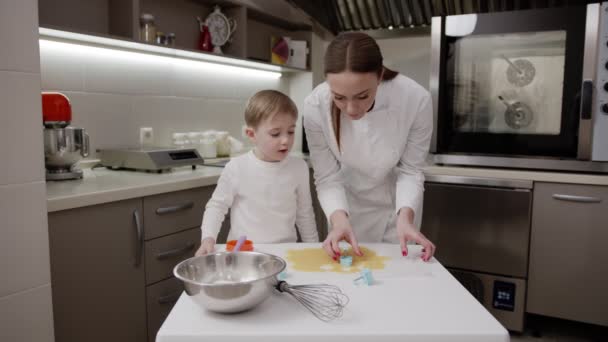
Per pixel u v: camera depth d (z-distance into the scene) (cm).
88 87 202
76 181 169
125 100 220
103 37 179
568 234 204
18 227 117
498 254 216
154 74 234
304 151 314
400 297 79
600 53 191
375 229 156
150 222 167
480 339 66
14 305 117
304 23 304
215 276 86
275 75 321
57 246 135
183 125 254
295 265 96
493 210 214
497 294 218
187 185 180
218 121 279
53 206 131
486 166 224
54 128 167
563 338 218
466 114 222
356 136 134
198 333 65
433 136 226
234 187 136
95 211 146
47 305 125
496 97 216
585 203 200
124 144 220
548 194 206
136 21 198
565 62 198
